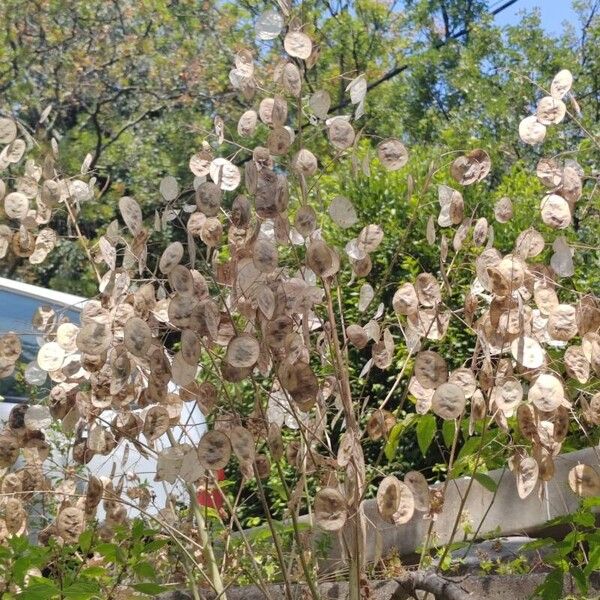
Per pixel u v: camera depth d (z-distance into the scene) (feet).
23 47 70.33
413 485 7.40
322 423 8.77
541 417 7.61
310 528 9.45
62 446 11.50
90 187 9.89
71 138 72.28
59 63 71.00
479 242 8.12
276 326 7.51
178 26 73.36
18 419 8.87
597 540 8.64
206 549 9.34
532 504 12.12
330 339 8.39
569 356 7.57
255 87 8.80
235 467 16.39
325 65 79.00
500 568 10.65
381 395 19.34
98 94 71.92
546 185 7.82
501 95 67.36
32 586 8.66
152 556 11.29
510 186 25.90
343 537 8.02
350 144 8.13
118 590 9.70
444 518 12.87
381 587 9.57
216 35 73.26
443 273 8.11
